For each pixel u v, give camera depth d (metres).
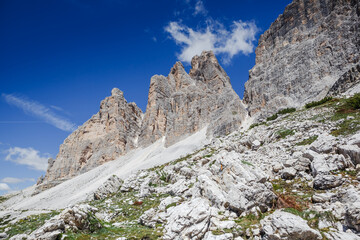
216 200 22.33
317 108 50.06
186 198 29.55
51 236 20.05
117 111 190.38
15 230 25.59
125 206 36.56
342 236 13.54
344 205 16.48
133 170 111.75
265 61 115.12
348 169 21.16
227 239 15.80
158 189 42.31
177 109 173.00
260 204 19.34
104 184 56.22
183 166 50.72
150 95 189.88
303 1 112.50
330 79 76.00
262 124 64.88
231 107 118.00
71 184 140.75
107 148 171.88
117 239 20.30
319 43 89.56
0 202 164.50
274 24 123.69
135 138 187.88
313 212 16.61
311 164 24.02
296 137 37.28
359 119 32.41
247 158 35.72
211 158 45.47
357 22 82.12
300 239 14.03
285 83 90.88
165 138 154.50
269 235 14.81
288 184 23.42
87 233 22.41
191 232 17.53
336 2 97.31
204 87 174.00
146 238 20.02
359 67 57.94
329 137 28.22
